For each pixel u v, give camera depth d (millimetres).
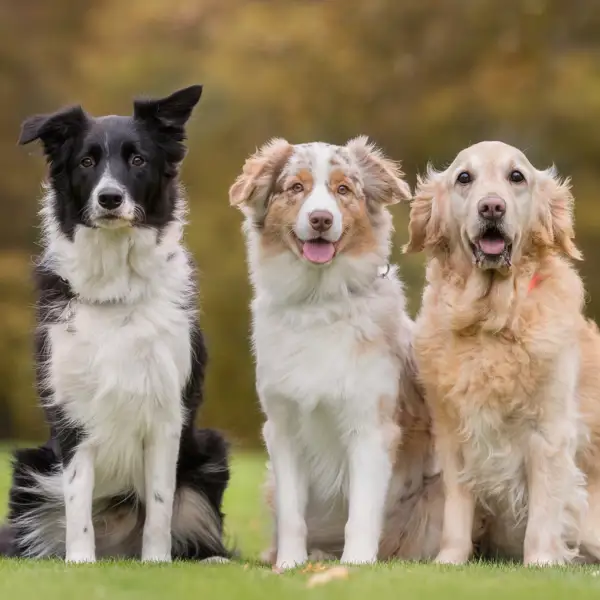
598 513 12102
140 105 12125
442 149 39875
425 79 41500
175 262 12008
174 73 42031
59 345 11570
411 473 12461
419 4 41719
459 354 11555
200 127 41094
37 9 46531
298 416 11797
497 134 39625
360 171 12062
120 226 11477
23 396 37750
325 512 12266
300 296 11820
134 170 11812
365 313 11758
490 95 39281
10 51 44875
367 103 41125
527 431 11492
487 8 40812
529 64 40250
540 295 11531
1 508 17562
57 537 12367
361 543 11453
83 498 11539
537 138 39406
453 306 11656
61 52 45656
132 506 12281
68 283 11719
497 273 11516
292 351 11680
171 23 43688
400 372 12055
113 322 11531
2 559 11758
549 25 40719
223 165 40531
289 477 11836
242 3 44031
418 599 8508
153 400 11586
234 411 37312
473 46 41219
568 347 11445
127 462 11797
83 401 11500
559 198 12000
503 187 11508
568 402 11461
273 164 12141
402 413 12188
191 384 12109
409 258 32562
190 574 9930
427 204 12336
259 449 37219
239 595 8758
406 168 40312
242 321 36969
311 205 11562
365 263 11852
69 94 43469
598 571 10281
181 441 12328
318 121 40906
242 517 17141
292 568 10609
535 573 9977
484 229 11398
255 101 40938
